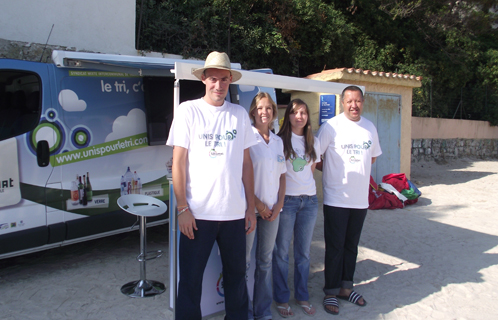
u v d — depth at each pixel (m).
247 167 2.71
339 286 3.43
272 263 3.29
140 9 8.54
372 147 3.49
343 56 13.10
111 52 7.83
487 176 11.43
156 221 4.66
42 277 3.88
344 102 3.39
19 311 3.19
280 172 2.95
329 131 3.38
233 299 2.63
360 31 14.49
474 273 4.25
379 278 4.09
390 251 4.91
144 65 4.23
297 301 3.38
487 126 17.33
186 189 2.53
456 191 9.02
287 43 11.85
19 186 3.60
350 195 3.31
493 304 3.55
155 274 4.03
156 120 4.57
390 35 15.22
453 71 16.38
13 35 6.60
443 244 5.21
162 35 9.12
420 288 3.86
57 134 3.86
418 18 17.08
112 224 4.25
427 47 17.14
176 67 2.85
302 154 3.15
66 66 3.88
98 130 4.16
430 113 15.02
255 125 2.96
